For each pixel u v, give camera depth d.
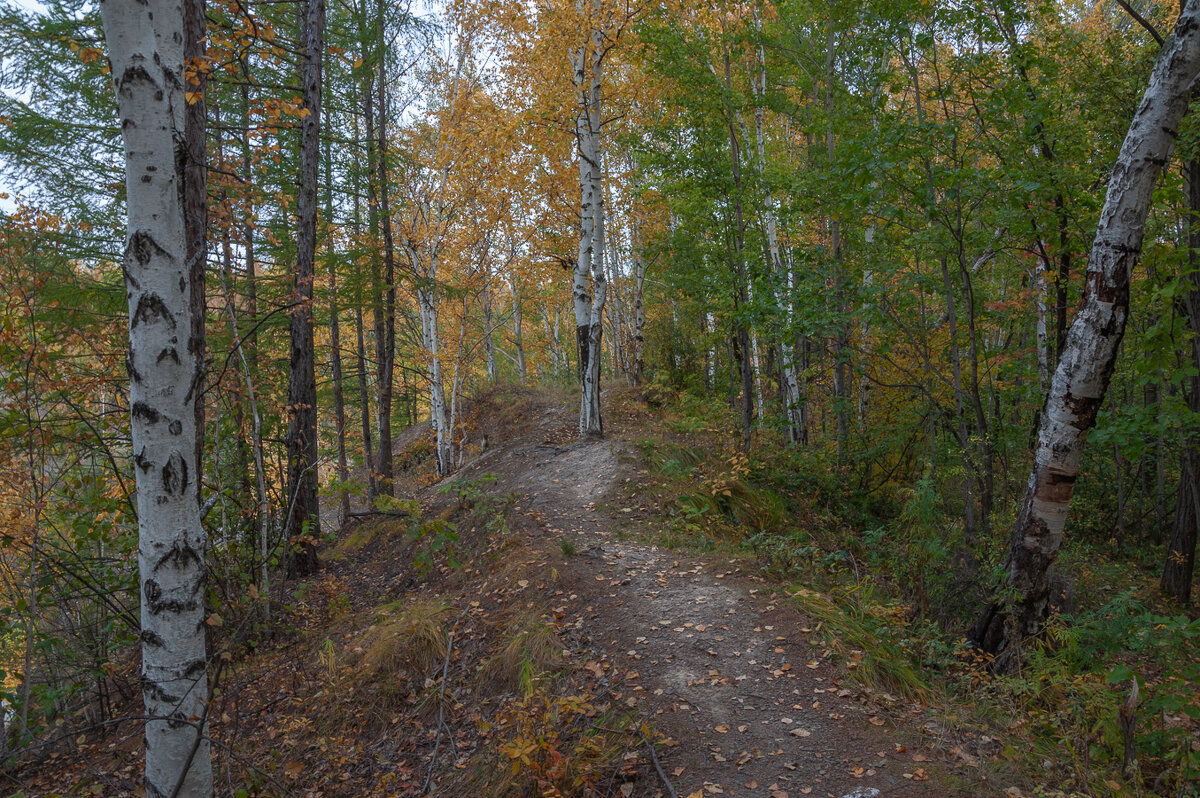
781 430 13.82
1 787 5.37
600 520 8.31
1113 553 12.20
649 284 23.25
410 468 21.42
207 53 5.38
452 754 4.59
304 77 9.30
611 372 26.48
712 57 11.81
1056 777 3.51
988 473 8.28
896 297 9.52
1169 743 3.84
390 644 5.82
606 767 3.85
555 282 23.05
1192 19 4.39
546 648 5.17
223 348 8.05
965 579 6.55
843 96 10.88
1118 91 7.73
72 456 6.30
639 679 4.70
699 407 14.23
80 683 6.67
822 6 10.41
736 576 6.27
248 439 7.86
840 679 4.46
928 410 10.07
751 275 10.84
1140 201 4.64
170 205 2.99
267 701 5.79
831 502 10.45
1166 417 5.80
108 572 6.46
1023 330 12.34
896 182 7.87
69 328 6.12
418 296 17.00
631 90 13.27
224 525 7.05
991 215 8.05
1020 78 7.63
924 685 4.57
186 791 3.05
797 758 3.75
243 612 6.80
